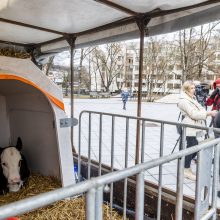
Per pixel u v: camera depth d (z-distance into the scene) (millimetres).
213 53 22609
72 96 4984
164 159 1481
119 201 3736
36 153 4031
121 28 3889
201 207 1991
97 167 4215
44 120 3756
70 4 3244
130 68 41656
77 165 4559
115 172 1200
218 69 25234
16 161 3418
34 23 4082
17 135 4395
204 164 1929
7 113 4508
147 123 10117
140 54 3609
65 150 3430
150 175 4266
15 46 5555
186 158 4133
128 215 3324
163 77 34969
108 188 2906
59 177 3670
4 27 4270
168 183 3951
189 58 21328
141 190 1359
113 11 3443
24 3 3223
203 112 4016
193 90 4297
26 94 3893
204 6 2969
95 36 4344
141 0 3006
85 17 3725
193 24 3104
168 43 26922
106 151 5863
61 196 976
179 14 3209
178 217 1695
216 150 2039
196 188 1870
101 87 43875
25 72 3059
